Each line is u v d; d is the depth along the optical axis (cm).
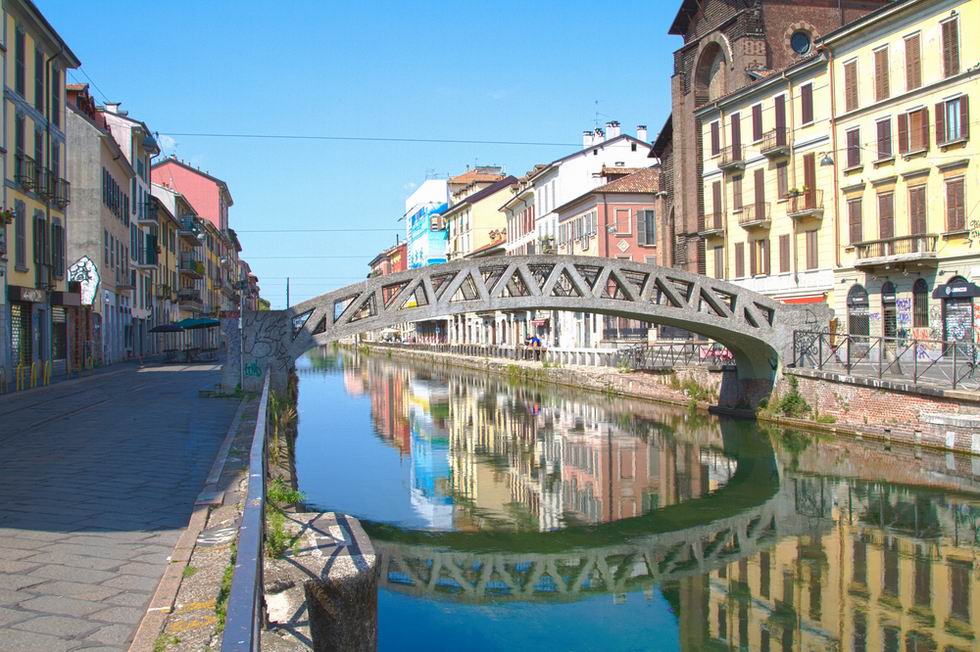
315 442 2742
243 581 346
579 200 5866
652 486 2033
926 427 2212
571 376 4491
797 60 4288
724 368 3253
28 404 2098
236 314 4647
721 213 4525
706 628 1138
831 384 2614
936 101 3278
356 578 710
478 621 1173
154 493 958
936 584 1303
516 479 2119
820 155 3841
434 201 11631
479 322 8169
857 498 1827
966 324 3180
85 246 4141
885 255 3453
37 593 604
